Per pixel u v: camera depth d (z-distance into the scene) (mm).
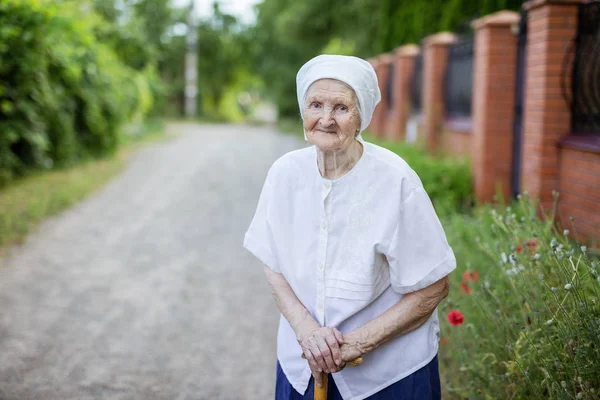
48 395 3520
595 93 5062
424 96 10281
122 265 6094
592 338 2172
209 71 37844
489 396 2730
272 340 4379
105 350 4137
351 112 1820
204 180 11516
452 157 8320
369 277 1870
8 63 8773
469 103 8875
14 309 4832
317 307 1931
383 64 14945
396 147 9391
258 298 5246
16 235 6953
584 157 5023
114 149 14055
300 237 1948
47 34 9289
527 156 5672
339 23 25312
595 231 4703
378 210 1860
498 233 3262
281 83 33156
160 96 22938
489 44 7035
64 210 8492
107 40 18141
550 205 5426
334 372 1907
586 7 5191
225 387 3686
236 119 38875
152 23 32969
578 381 2191
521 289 2654
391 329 1877
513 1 9164
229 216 8445
